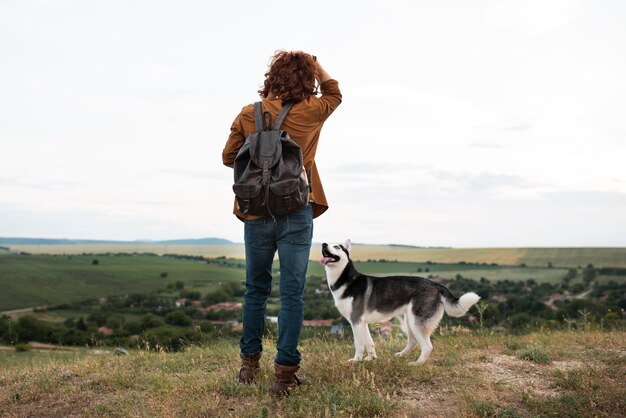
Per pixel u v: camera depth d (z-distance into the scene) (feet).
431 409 13.75
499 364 18.10
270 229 13.53
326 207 14.49
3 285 353.51
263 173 12.67
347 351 21.54
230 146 14.06
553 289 217.36
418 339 19.56
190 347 23.32
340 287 20.17
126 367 19.22
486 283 245.24
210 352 21.31
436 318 19.60
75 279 396.16
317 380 15.52
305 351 21.43
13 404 15.34
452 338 24.76
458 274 293.02
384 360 17.72
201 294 313.12
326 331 26.94
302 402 13.58
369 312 19.86
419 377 15.98
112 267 479.41
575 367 17.53
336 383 15.23
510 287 226.58
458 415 13.11
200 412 13.50
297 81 13.44
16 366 21.98
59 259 537.24
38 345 93.76
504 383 15.57
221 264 585.63
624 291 195.11
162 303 280.10
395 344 23.65
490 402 13.97
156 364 19.62
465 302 19.34
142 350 23.53
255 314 14.92
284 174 12.62
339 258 20.02
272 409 13.56
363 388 14.60
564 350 20.27
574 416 12.94
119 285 375.45
